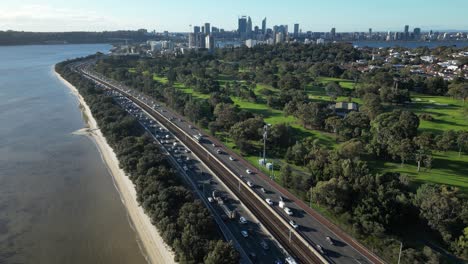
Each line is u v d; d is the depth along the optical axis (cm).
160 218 10900
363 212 10831
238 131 18250
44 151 19125
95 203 13738
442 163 15550
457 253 9694
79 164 17488
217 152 17762
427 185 11762
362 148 15700
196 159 17188
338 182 11825
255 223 11525
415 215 10956
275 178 14662
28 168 16888
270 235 10769
